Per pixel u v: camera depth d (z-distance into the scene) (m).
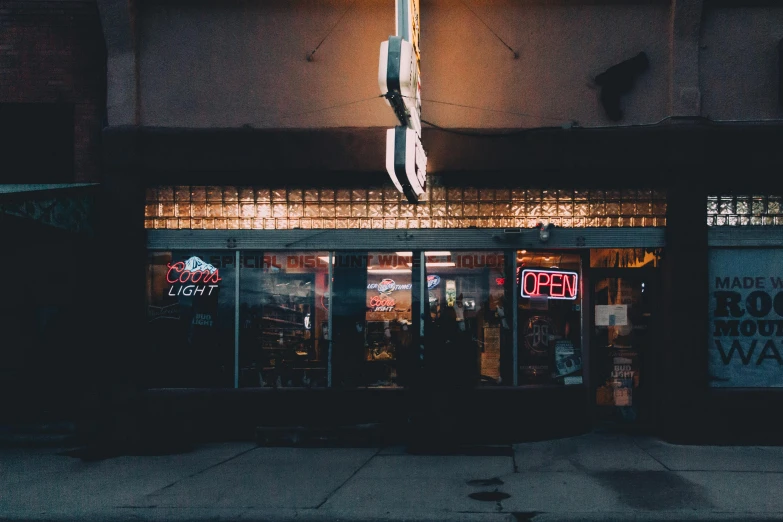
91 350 10.34
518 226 10.12
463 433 9.93
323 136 10.05
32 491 7.52
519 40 10.03
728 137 9.62
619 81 9.83
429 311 10.19
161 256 10.38
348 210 10.30
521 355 10.16
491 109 10.02
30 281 10.50
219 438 10.12
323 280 10.32
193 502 7.02
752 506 6.69
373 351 10.23
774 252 9.84
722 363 9.79
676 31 9.70
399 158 8.03
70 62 10.64
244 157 10.10
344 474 8.12
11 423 10.55
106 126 10.34
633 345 10.62
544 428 10.03
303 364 10.27
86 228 9.86
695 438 9.57
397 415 10.02
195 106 10.22
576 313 10.41
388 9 10.09
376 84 10.11
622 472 8.09
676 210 9.73
